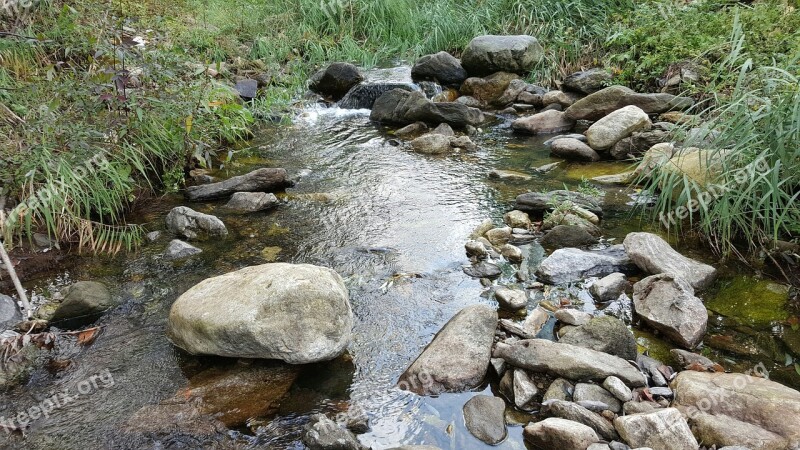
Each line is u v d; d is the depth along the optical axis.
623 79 7.59
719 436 2.46
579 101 7.00
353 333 3.27
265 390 2.84
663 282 3.41
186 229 4.49
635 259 3.87
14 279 3.33
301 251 4.24
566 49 8.72
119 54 5.00
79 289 3.53
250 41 9.70
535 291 3.70
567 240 4.27
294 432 2.60
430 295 3.65
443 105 7.10
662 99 6.62
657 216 4.62
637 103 6.71
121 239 4.32
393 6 10.62
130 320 3.44
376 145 6.62
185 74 6.21
